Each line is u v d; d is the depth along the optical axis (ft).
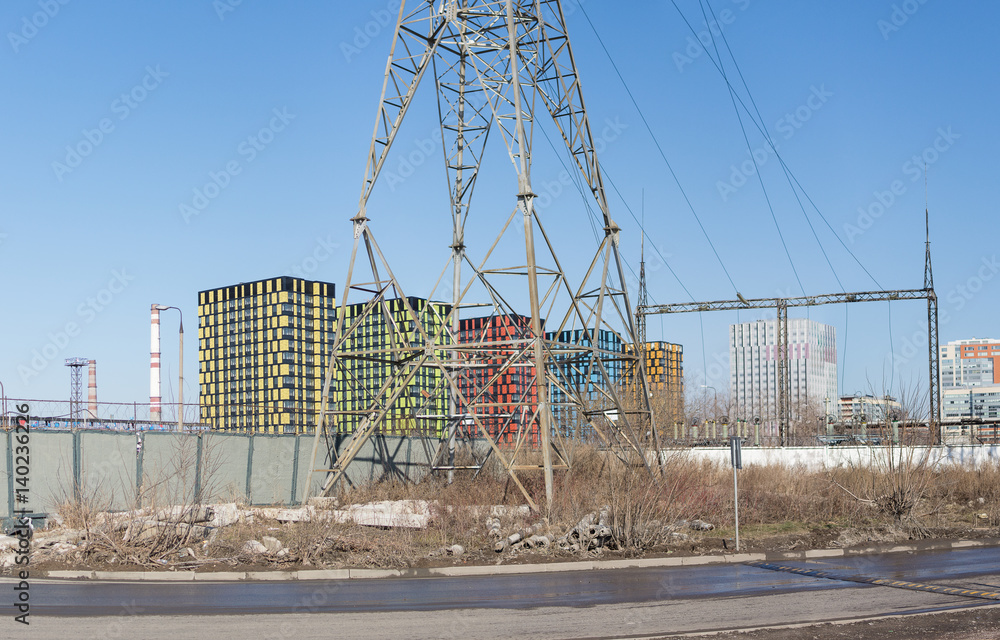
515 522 83.51
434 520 84.28
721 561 74.49
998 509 106.73
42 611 49.26
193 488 94.58
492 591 58.29
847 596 56.44
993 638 43.24
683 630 45.44
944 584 61.57
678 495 93.71
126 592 56.70
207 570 65.31
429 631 44.86
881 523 96.89
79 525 75.20
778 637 43.55
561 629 45.55
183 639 42.29
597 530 78.89
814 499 105.81
